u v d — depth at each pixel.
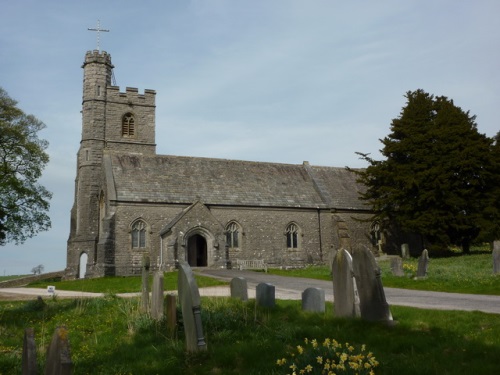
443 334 9.32
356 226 46.00
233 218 41.19
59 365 5.73
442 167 39.09
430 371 7.16
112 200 37.88
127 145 47.09
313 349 7.71
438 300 15.23
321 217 44.69
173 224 36.66
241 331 10.45
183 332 10.62
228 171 44.75
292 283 23.89
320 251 43.91
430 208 39.53
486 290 17.97
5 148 39.66
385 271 25.78
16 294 23.70
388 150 41.72
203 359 8.65
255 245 41.53
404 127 41.91
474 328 9.84
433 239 40.81
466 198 39.28
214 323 10.78
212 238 37.66
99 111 46.62
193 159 44.66
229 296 16.95
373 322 10.59
